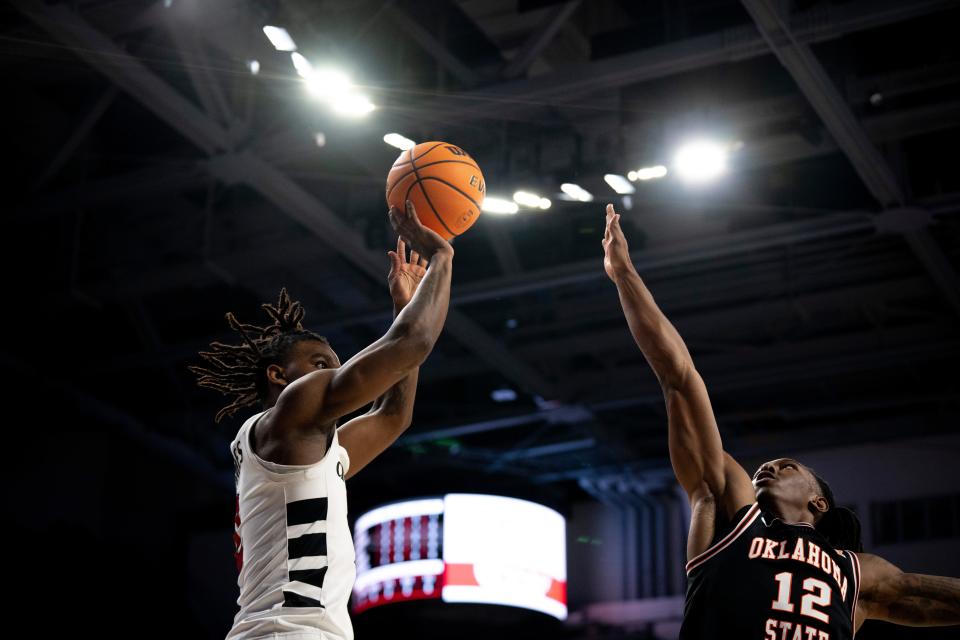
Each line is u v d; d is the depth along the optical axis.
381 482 23.97
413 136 15.00
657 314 4.94
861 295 17.58
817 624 4.30
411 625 22.30
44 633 19.20
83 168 16.59
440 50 13.93
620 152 14.85
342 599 4.16
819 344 19.03
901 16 12.16
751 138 14.49
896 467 21.45
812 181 15.81
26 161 16.98
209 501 24.95
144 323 19.30
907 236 15.64
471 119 14.62
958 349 18.36
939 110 13.80
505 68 14.11
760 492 4.85
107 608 20.34
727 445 22.36
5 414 21.52
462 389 21.59
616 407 20.72
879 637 14.50
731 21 13.85
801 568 4.41
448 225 5.11
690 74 14.59
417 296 4.40
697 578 4.50
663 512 23.55
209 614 23.28
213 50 13.98
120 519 23.28
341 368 4.26
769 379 19.33
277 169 15.30
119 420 21.62
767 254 17.39
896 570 4.73
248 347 4.67
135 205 17.92
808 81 13.17
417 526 21.66
